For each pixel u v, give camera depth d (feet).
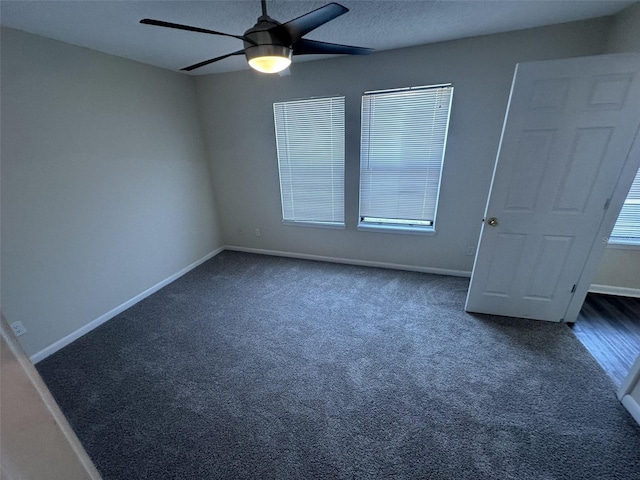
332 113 10.38
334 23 6.95
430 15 6.65
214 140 12.43
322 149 11.07
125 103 9.12
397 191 10.75
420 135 9.70
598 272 9.36
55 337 7.90
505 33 7.95
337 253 12.64
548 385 6.30
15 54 6.59
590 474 4.71
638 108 5.97
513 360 7.00
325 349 7.64
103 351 7.79
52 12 5.74
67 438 1.31
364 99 9.81
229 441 5.43
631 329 7.91
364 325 8.53
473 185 9.76
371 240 11.84
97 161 8.52
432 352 7.38
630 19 6.63
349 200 11.46
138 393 6.49
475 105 8.86
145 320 9.09
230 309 9.55
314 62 9.84
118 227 9.33
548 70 6.15
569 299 7.90
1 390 1.05
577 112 6.30
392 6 6.14
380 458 5.06
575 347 7.32
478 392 6.21
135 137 9.57
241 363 7.27
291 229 12.98
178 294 10.56
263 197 12.80
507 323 8.33
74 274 8.22
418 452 5.12
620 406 5.79
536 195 7.16
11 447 1.10
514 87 6.46
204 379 6.82
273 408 6.04
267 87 10.78
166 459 5.16
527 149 6.85
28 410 1.14
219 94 11.54
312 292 10.41
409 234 11.16
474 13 6.63
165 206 11.01
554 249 7.52
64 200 7.82
